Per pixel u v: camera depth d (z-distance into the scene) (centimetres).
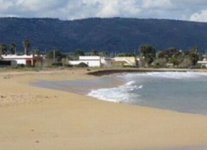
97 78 10294
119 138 2092
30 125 2428
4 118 2675
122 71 15700
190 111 3803
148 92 6369
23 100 3716
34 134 2170
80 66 17875
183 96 5738
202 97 5578
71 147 1891
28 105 3366
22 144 1931
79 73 11481
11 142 1972
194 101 4941
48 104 3450
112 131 2280
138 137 2119
